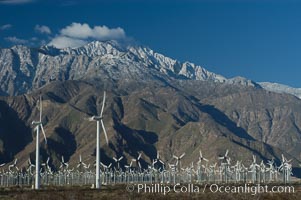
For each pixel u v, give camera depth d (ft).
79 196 311.06
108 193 347.97
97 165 481.46
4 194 339.36
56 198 295.69
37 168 495.82
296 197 319.27
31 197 303.89
